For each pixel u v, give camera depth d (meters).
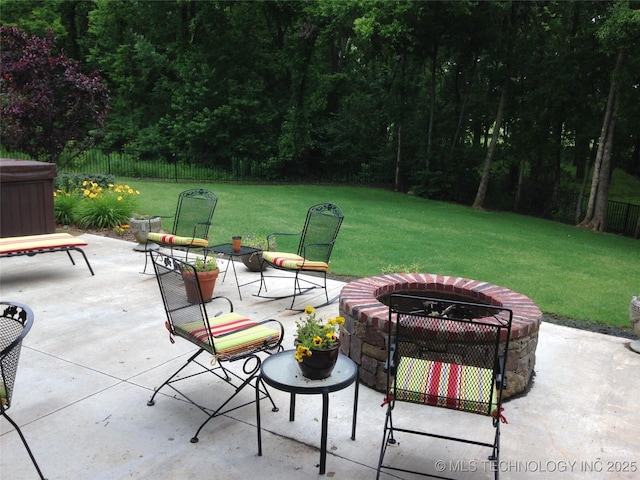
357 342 4.07
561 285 7.70
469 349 3.68
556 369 4.45
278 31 22.70
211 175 20.11
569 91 16.77
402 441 3.29
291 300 6.09
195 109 22.50
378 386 3.96
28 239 6.64
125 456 3.03
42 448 3.09
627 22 12.96
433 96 19.16
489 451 3.22
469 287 4.76
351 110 22.06
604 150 15.84
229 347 3.33
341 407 3.69
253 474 2.90
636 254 11.38
